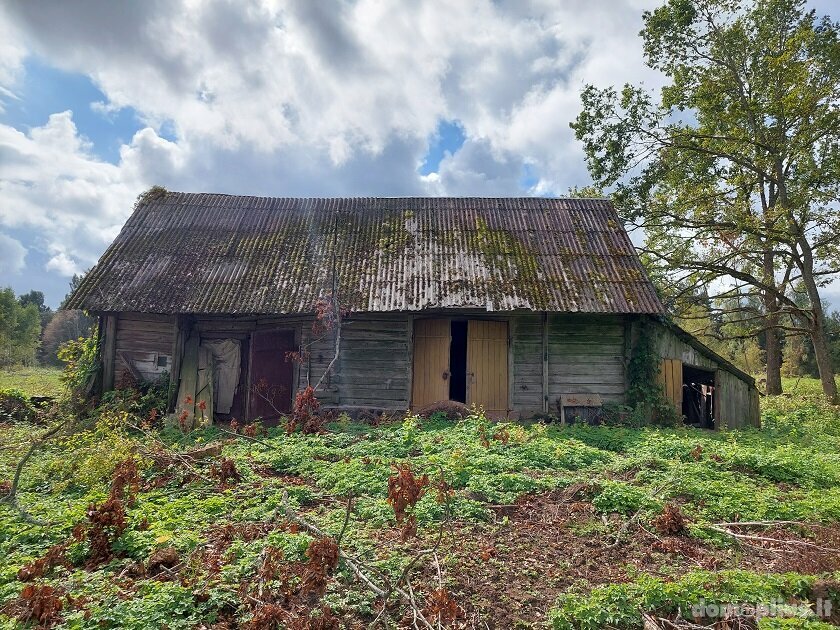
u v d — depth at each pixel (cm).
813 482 827
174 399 1335
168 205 1662
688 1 2095
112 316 1385
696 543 612
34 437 1020
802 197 1903
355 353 1381
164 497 725
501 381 1394
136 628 412
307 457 913
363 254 1495
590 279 1401
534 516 685
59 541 586
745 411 1405
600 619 447
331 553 462
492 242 1526
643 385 1344
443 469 812
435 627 426
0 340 4238
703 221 2170
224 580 491
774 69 1856
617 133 2130
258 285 1390
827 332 2081
